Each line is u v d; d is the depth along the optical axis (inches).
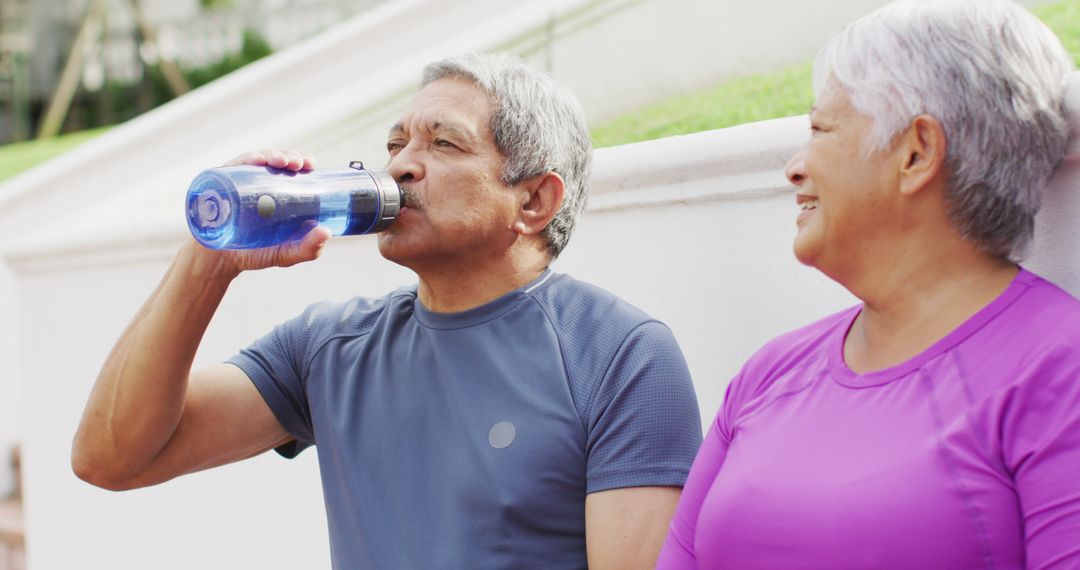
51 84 487.8
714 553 60.1
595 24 180.4
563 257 101.5
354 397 77.3
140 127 211.9
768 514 57.3
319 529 126.5
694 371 89.8
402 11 200.4
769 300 83.8
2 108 486.6
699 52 179.8
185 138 209.3
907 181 57.3
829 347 62.8
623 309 74.4
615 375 70.7
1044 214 65.6
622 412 69.6
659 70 180.9
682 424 70.6
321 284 126.6
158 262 143.9
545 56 180.2
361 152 181.3
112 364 79.1
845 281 61.1
